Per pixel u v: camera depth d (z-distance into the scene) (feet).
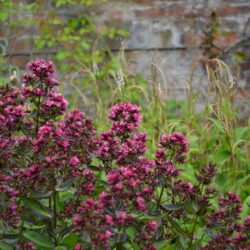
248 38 15.43
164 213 6.85
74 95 13.89
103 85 14.82
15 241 6.18
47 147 6.32
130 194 6.15
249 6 15.57
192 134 12.74
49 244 6.31
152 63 12.27
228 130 10.88
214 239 6.84
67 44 15.88
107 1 15.92
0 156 6.29
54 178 6.27
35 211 6.27
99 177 7.20
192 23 15.71
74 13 15.97
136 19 15.85
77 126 6.68
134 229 6.51
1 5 15.42
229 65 15.17
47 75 6.81
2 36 15.69
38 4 15.58
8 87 6.97
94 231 5.78
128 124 6.81
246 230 6.95
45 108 6.73
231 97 12.42
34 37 15.47
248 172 11.15
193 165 11.51
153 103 12.88
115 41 15.89
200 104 15.05
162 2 15.80
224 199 7.03
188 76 15.57
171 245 7.04
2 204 6.03
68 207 6.45
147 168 6.61
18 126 6.70
